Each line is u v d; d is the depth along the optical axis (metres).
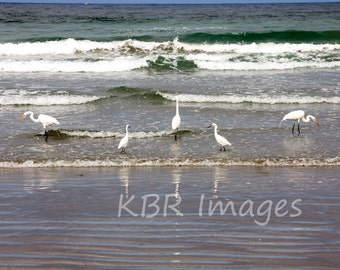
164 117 16.16
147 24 46.62
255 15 72.38
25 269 6.23
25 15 68.50
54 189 9.64
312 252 6.76
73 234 7.37
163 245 6.98
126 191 9.51
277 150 12.54
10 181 10.16
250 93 19.31
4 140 13.51
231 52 29.38
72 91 19.58
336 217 8.13
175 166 11.38
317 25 45.62
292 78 22.33
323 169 11.11
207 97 18.41
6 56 27.30
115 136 13.95
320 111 17.05
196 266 6.34
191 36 34.59
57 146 13.01
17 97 18.23
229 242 7.09
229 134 14.13
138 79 22.25
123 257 6.59
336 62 25.38
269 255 6.66
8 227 7.64
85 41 29.94
